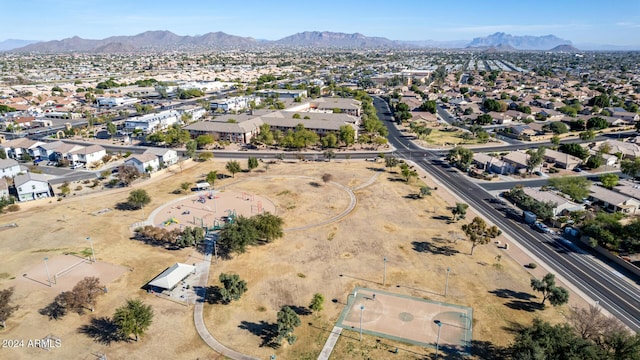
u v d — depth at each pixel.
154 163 140.62
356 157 161.25
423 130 191.38
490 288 73.38
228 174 138.88
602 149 154.38
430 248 87.75
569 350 50.50
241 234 83.25
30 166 147.38
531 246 89.56
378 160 157.00
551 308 67.62
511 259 83.81
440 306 68.00
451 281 75.38
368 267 80.06
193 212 106.50
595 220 92.69
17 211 106.88
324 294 71.31
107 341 59.72
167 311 66.56
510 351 57.62
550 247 89.19
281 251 86.12
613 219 91.50
